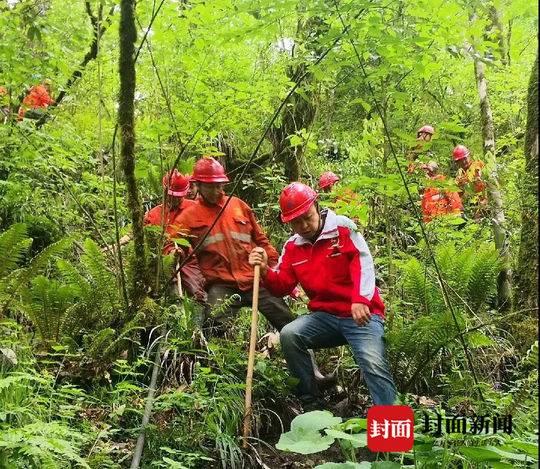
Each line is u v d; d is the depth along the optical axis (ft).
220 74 15.88
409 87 19.65
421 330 13.89
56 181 19.72
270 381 14.32
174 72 16.17
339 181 21.97
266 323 18.13
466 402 12.80
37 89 18.06
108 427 10.84
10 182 17.34
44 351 13.70
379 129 14.60
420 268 15.92
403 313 16.38
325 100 24.50
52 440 8.56
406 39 12.51
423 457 9.34
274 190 22.63
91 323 14.73
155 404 12.11
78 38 15.60
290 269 14.37
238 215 16.24
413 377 14.60
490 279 16.76
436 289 16.19
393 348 14.25
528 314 14.33
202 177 15.79
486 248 18.39
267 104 16.93
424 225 18.07
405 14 13.67
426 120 21.57
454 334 13.87
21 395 10.69
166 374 13.52
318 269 13.84
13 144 16.96
